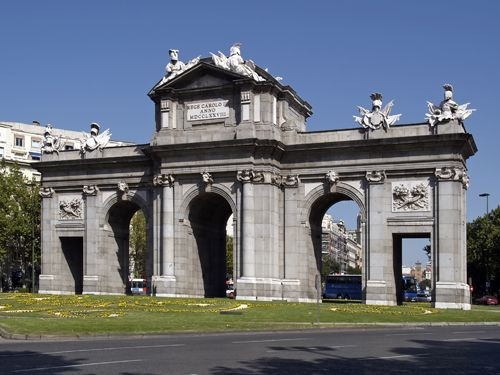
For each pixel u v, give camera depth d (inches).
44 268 3412.9
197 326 1598.2
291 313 2081.7
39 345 1218.6
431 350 1154.0
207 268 3250.5
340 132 2952.8
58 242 3410.4
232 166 2947.8
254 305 2455.7
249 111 2935.5
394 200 2834.6
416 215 2800.2
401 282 2979.8
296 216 2989.7
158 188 3105.3
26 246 4648.1
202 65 3016.7
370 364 971.9
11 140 5812.0
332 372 895.1
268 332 1573.6
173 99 3090.6
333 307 2401.6
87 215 3339.1
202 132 3021.7
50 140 3484.3
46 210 3435.0
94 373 877.2
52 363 968.9
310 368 930.1
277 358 1036.5
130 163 3262.8
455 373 891.4
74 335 1364.4
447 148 2758.4
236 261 2925.7
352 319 1914.4
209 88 3026.6
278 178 2997.0
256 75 2984.7
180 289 3014.3
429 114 2810.0
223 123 3009.4
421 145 2780.5
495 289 5374.0
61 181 3412.9
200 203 3125.0
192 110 3068.4
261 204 2925.7
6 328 1432.1
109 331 1432.1
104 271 3319.4
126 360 1000.9
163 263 3024.1
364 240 2869.1
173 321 1720.0
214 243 3336.6
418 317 2043.6
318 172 2960.1
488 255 4872.0
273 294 2923.2
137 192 3262.8
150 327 1537.9
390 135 2851.9
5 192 4471.0
